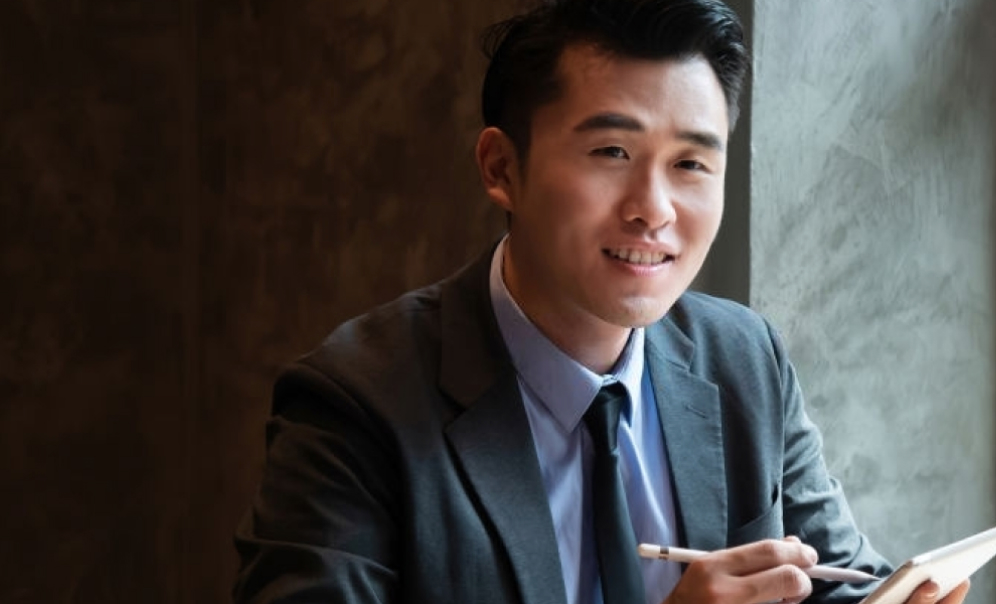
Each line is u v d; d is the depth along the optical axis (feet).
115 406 11.24
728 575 4.61
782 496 5.87
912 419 8.53
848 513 6.04
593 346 5.23
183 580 11.49
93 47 11.01
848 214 8.13
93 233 11.08
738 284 7.91
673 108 4.71
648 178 4.73
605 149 4.74
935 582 4.73
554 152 4.79
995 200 8.71
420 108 9.59
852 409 8.30
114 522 11.28
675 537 5.40
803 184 7.96
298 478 4.98
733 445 5.61
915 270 8.42
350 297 10.18
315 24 10.30
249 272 10.97
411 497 4.93
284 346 10.74
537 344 5.24
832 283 8.11
